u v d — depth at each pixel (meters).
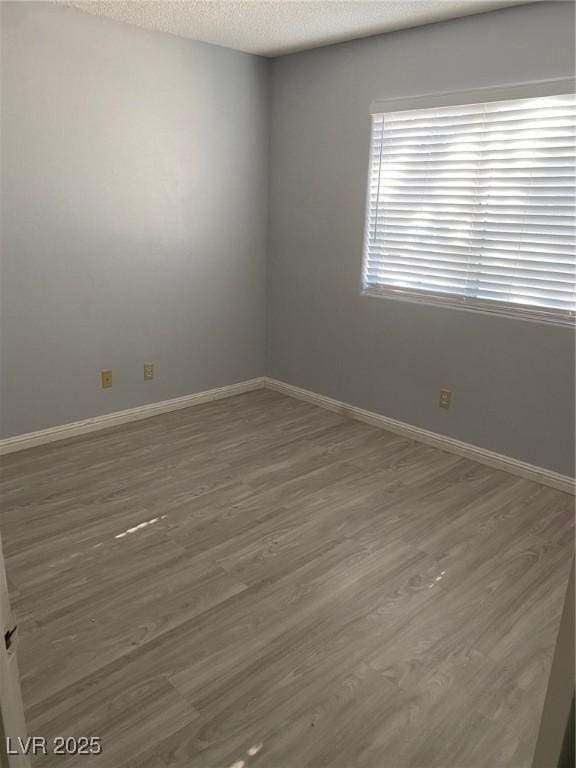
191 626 2.08
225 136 3.93
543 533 2.72
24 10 2.95
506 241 3.12
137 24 3.31
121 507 2.84
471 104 3.09
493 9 2.89
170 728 1.69
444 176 3.30
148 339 3.87
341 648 2.00
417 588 2.32
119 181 3.49
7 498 2.89
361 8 2.91
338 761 1.61
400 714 1.76
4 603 0.73
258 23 3.22
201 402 4.27
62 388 3.53
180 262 3.90
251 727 1.70
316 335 4.19
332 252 3.96
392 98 3.42
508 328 3.18
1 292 3.17
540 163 2.92
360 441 3.69
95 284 3.53
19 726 0.78
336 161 3.80
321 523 2.76
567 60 2.73
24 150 3.09
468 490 3.10
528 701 1.81
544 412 3.11
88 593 2.23
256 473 3.23
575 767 0.71
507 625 2.13
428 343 3.55
